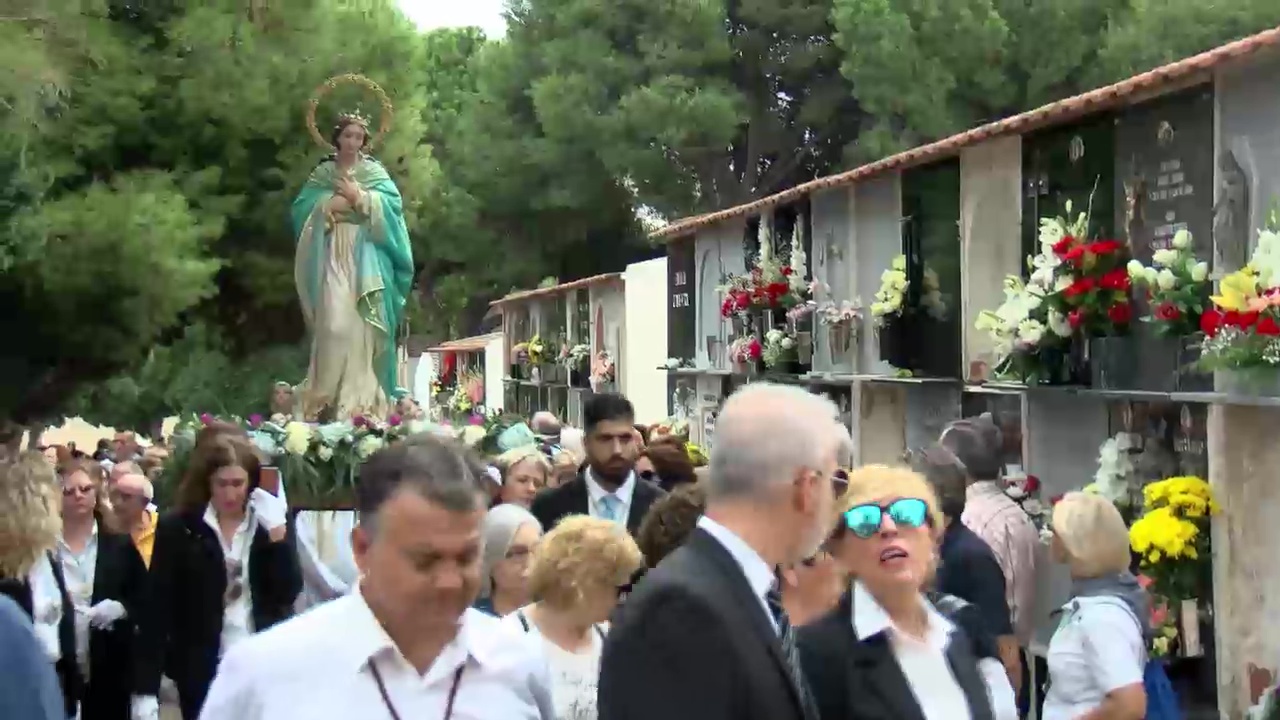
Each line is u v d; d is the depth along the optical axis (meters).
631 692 3.59
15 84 17.06
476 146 45.00
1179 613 9.60
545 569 5.52
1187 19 30.98
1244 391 8.81
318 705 3.79
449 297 47.12
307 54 24.86
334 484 11.43
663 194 41.12
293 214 15.55
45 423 23.81
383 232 15.25
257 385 26.66
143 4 23.83
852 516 4.54
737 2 41.22
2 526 6.68
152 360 25.98
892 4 35.62
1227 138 9.56
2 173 17.09
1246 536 9.48
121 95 22.61
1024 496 11.85
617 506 8.34
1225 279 8.54
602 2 41.94
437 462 3.80
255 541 8.33
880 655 4.52
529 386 41.41
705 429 22.83
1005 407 13.29
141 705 8.06
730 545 3.80
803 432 3.87
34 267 19.03
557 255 46.62
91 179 22.91
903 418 16.05
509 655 4.10
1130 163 10.76
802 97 41.72
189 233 20.73
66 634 7.32
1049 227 10.77
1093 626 6.31
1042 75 33.66
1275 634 9.43
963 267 13.80
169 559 8.09
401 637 3.91
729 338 21.16
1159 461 10.47
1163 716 6.57
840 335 16.50
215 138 23.84
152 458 13.40
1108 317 10.18
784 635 3.95
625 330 30.80
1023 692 9.18
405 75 26.80
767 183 42.62
